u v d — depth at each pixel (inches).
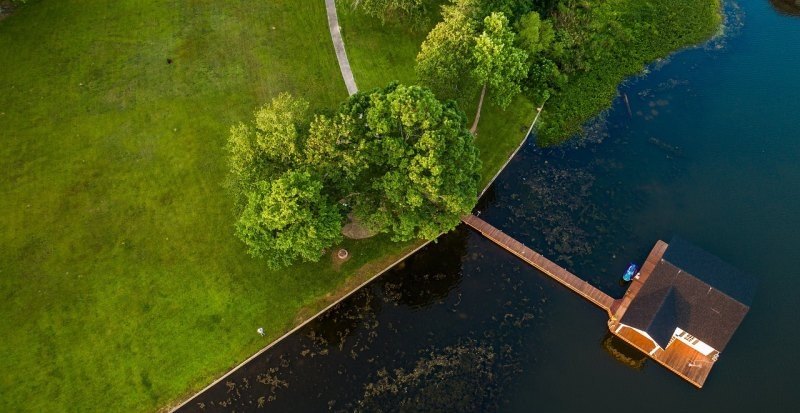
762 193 2637.8
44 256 2217.0
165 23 2810.0
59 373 2037.4
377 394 2113.7
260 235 2044.8
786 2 3353.8
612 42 3058.6
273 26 2854.3
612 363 2210.9
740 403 2118.6
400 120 2042.3
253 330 2191.2
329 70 2753.4
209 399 2089.1
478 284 2378.2
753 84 3014.3
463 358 2193.7
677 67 3073.3
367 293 2333.9
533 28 2699.3
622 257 2439.7
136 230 2297.0
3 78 2566.4
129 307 2164.1
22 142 2420.0
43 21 2748.5
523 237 2485.2
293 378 2145.7
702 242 2480.3
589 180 2662.4
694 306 2117.4
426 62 2356.1
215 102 2603.3
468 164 2097.7
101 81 2608.3
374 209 2153.1
